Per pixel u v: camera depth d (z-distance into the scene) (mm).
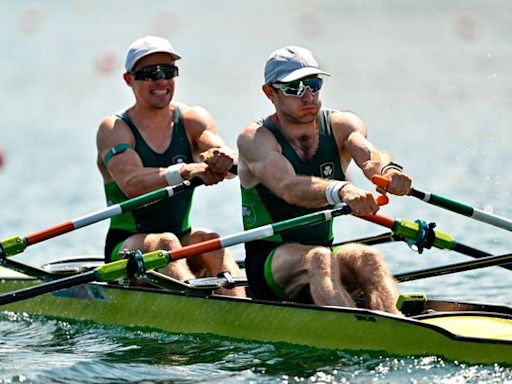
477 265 36812
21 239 38281
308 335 34125
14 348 37156
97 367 33719
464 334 32219
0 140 106812
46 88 164250
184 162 41031
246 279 38781
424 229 35125
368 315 32750
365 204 32750
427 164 80188
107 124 40594
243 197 37312
